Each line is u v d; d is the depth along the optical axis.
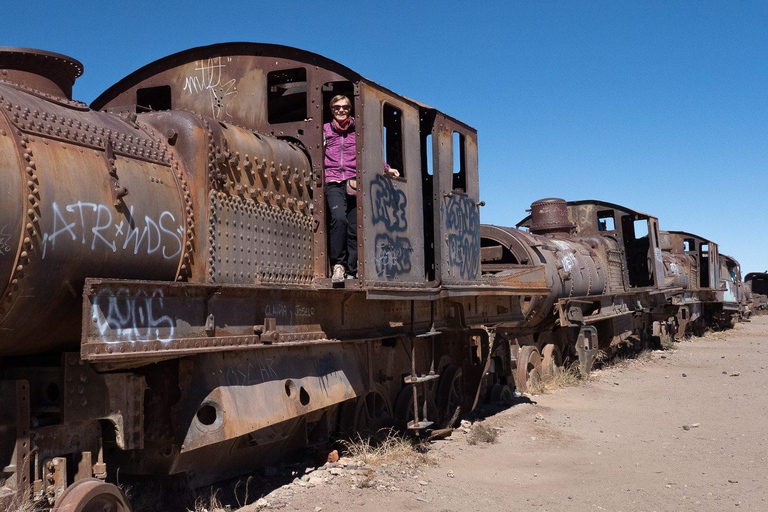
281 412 6.26
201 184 5.72
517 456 8.70
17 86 4.89
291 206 6.88
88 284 4.40
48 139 4.66
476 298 10.48
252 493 6.63
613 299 18.48
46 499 4.65
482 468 8.05
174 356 5.05
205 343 5.40
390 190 7.67
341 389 7.34
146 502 5.91
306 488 6.80
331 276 7.50
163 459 5.65
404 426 9.12
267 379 6.23
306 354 6.91
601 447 9.27
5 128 4.39
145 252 5.17
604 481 7.57
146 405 5.59
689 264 28.62
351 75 7.13
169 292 5.06
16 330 4.61
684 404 12.71
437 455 8.51
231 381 5.83
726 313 33.81
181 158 5.77
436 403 10.33
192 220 5.64
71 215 4.62
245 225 6.18
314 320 6.96
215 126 5.90
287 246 6.77
